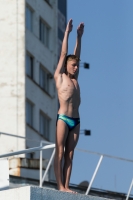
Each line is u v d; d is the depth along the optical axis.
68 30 22.98
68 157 22.64
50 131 73.31
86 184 36.19
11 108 68.56
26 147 67.75
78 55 23.45
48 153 68.56
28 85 69.81
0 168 22.53
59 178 22.38
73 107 22.64
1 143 67.19
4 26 69.94
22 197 20.89
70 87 22.61
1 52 69.62
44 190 21.12
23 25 69.88
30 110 70.44
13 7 70.12
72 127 22.61
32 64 71.56
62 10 77.62
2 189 22.34
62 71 22.83
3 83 69.06
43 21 74.06
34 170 45.69
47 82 74.31
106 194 36.22
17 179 35.66
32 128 69.62
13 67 69.25
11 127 68.19
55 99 74.31
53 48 75.12
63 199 21.52
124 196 36.22
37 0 72.62
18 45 69.62
